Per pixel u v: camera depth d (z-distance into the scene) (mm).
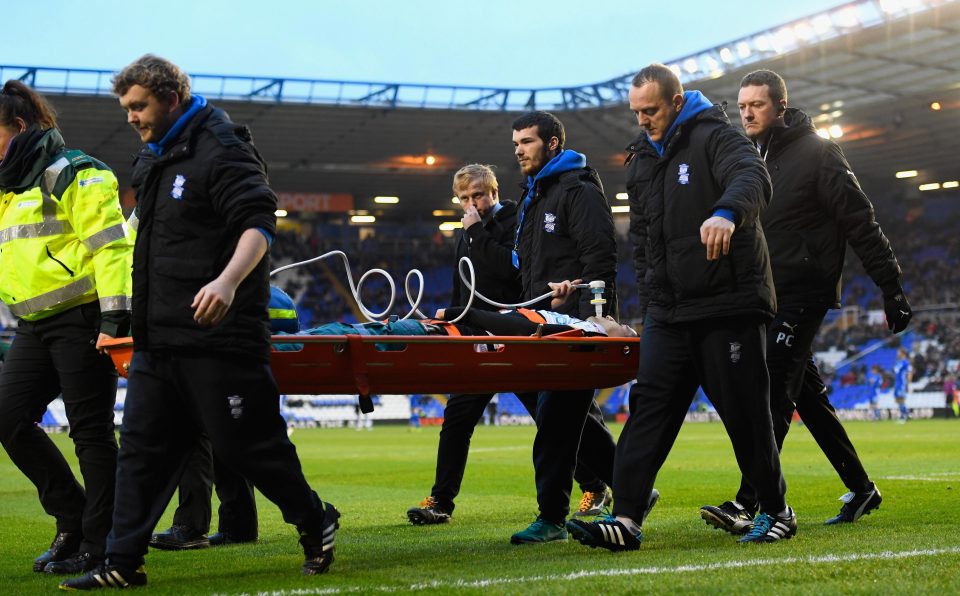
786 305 5117
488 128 36781
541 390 4730
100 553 4250
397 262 45469
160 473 3664
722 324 4230
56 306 4207
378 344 4266
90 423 4270
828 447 5340
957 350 36406
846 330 39281
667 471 10047
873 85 32312
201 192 3525
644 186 4402
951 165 40188
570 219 5137
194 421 3674
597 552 4324
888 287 5297
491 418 36594
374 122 35656
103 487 4270
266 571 4027
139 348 3574
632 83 4336
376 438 23219
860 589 3193
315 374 4180
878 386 35281
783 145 5305
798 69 31016
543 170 5227
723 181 4129
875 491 5379
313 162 39531
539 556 4258
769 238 5199
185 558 4625
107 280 4125
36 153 4215
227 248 3564
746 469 4406
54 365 4336
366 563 4152
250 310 3547
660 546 4484
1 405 4316
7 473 11641
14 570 4391
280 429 3645
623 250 46375
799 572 3557
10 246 4246
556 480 4871
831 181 5137
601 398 39094
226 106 33562
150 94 3562
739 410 4273
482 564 4027
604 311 5062
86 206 4156
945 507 6008
